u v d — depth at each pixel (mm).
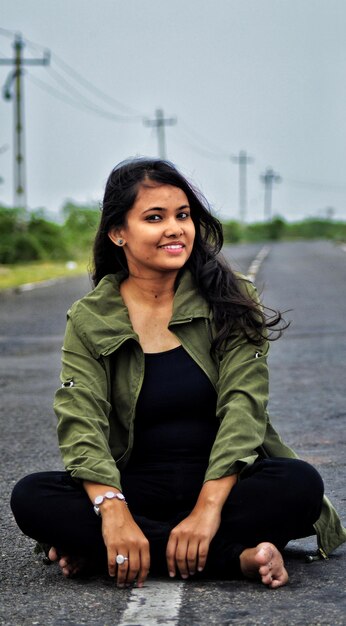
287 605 3406
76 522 3605
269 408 7629
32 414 7707
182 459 3777
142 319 3840
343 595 3500
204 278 3822
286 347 11016
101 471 3539
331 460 5816
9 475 5711
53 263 32625
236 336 3797
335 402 7816
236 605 3414
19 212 33844
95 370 3771
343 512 4676
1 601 3574
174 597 3502
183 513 3676
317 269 26812
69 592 3627
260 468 3633
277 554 3562
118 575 3506
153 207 3771
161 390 3762
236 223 76438
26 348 11688
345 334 11984
